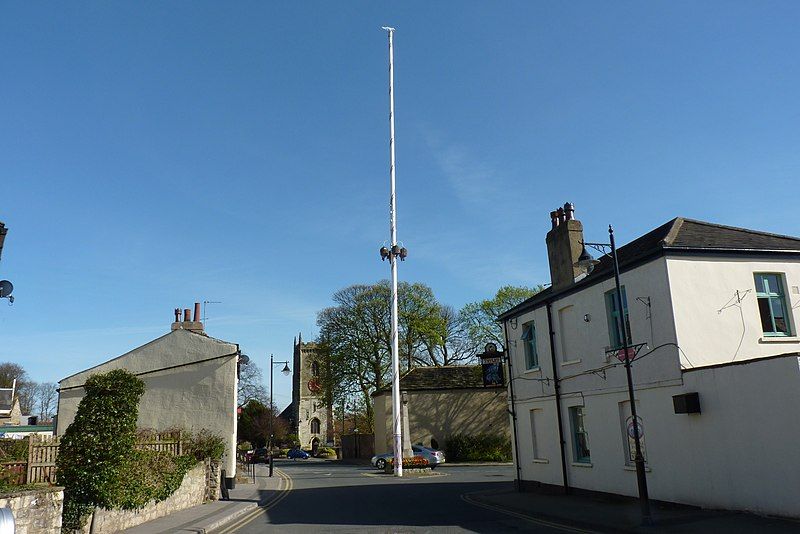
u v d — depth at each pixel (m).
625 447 17.31
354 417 63.44
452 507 18.78
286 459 75.50
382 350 54.66
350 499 22.12
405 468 36.19
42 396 84.75
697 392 14.54
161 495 16.56
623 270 17.28
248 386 74.44
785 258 16.58
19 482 11.81
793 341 16.08
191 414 25.34
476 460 46.50
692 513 13.96
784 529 11.27
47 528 11.09
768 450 12.66
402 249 35.78
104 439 12.90
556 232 21.75
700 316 15.52
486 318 52.84
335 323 55.41
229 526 15.77
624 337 14.06
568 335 20.69
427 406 49.19
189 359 25.97
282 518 17.20
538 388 22.33
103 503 12.91
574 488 19.97
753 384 13.08
